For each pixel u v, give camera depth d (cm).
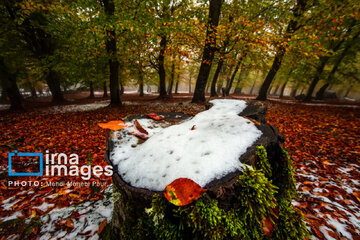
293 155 357
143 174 111
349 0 455
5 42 746
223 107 201
